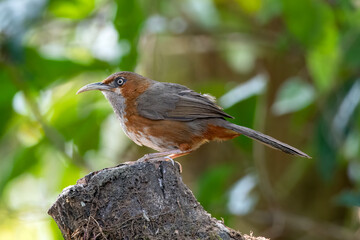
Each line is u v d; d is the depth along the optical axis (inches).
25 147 490.9
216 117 335.6
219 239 261.7
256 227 526.3
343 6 464.4
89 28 515.2
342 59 452.1
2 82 448.8
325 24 441.1
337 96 456.1
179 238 256.1
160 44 553.9
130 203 259.0
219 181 441.4
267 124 551.2
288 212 538.3
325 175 450.9
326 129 451.2
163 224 258.2
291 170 544.4
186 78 564.7
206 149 551.2
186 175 555.5
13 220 490.9
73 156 487.2
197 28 526.0
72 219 261.7
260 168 469.1
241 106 434.3
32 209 477.1
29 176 565.6
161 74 558.6
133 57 444.8
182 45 564.7
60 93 528.1
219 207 438.0
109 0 481.7
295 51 498.0
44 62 438.9
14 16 413.4
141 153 532.1
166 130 334.6
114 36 463.5
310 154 523.2
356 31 455.5
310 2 430.9
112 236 255.3
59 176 519.2
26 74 441.4
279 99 459.5
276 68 553.3
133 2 436.1
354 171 504.4
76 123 494.6
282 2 439.5
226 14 539.8
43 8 420.5
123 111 348.8
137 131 345.4
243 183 460.4
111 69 448.1
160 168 267.1
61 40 533.6
